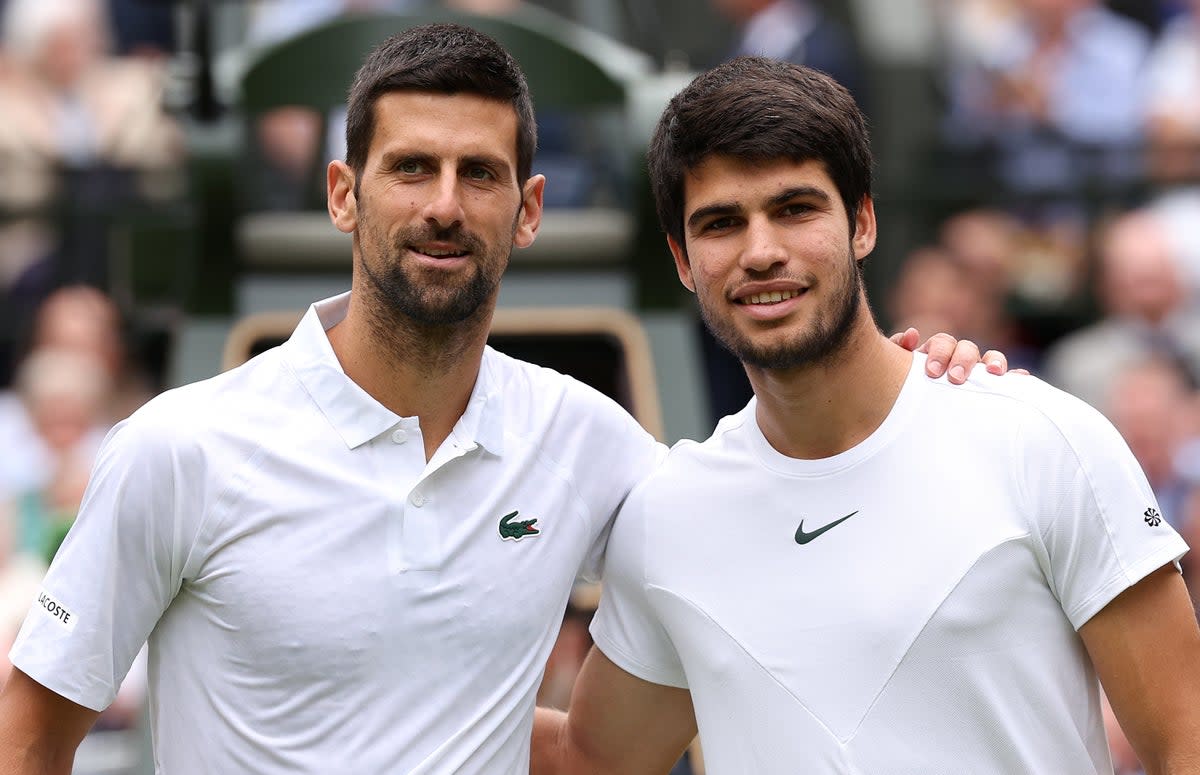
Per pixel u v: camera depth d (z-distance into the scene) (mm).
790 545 6484
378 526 6336
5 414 13805
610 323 11250
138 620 6352
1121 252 14797
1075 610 6242
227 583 6254
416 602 6301
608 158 12984
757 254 6242
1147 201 14906
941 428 6438
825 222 6336
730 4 15555
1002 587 6215
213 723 6336
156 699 6512
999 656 6227
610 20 15039
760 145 6258
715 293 6434
